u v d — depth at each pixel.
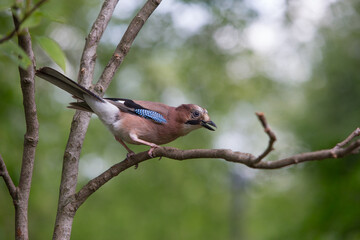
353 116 15.06
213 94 16.52
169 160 16.55
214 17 13.66
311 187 14.72
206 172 17.14
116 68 5.46
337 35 15.85
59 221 4.60
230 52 14.95
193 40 14.61
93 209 15.98
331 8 14.30
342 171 13.73
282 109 19.78
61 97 13.09
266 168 3.49
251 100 17.92
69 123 13.24
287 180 19.05
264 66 16.42
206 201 17.95
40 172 11.80
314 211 11.89
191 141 16.00
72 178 4.79
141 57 15.38
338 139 14.55
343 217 10.78
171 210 16.94
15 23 3.18
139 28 5.49
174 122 6.87
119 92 15.12
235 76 16.50
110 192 16.16
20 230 4.37
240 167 17.78
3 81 10.24
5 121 9.98
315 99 16.80
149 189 16.41
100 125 14.70
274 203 18.70
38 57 12.37
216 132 17.31
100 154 14.64
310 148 15.52
